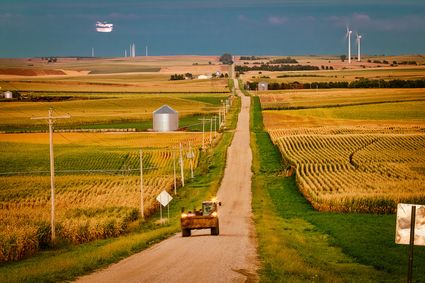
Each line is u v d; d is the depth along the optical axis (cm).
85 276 4559
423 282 4709
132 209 11338
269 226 9288
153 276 4453
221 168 19500
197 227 7738
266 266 4853
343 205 11894
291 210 12288
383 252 6619
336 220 10231
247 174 18462
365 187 13762
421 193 11994
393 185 13838
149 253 5988
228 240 7112
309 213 11669
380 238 7888
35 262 6212
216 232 7869
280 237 7362
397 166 17688
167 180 17050
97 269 4944
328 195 12231
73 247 7950
